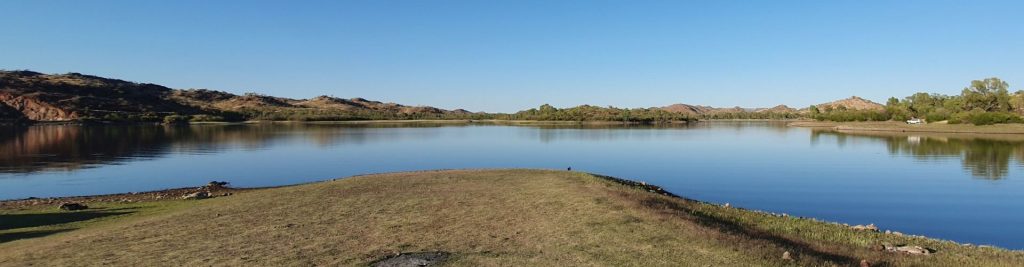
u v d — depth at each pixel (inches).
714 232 492.1
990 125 4015.8
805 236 552.4
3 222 753.6
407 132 4429.1
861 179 1440.7
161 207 882.1
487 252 461.7
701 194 1202.6
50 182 1397.6
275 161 1993.1
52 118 5999.0
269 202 795.4
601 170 1711.4
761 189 1274.6
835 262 404.8
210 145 2768.2
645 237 484.7
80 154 2194.9
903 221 895.7
